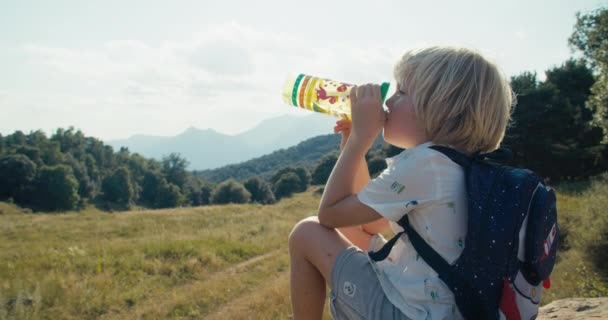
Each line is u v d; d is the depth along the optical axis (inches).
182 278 386.9
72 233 630.5
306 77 82.0
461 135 58.4
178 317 292.0
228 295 340.8
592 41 664.4
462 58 58.7
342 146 81.4
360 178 76.7
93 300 301.9
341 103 78.0
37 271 362.9
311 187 3567.9
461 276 52.6
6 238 582.6
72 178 2805.1
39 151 3208.7
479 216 52.0
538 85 1273.4
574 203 558.6
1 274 350.0
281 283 359.9
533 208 51.8
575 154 1096.8
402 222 58.4
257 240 575.2
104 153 4429.1
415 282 55.7
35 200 2652.6
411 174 56.3
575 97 1258.6
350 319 61.2
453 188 55.3
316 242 64.5
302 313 66.9
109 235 625.6
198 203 4178.2
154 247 462.0
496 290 51.6
